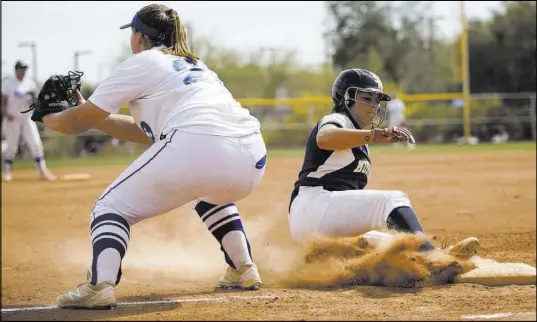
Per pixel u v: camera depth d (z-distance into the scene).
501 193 30.27
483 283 12.99
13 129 41.38
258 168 12.58
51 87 12.66
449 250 12.97
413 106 78.06
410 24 106.88
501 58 80.31
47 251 20.66
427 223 22.95
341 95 14.16
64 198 32.59
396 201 13.18
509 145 64.19
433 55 105.00
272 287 13.75
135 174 12.09
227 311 11.45
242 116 12.52
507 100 76.69
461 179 35.97
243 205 27.94
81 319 11.16
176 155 11.88
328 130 13.34
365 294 12.49
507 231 21.06
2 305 12.70
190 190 12.15
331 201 13.62
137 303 12.38
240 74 122.94
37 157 41.47
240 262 13.66
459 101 80.19
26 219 26.72
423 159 50.00
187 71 12.41
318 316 10.84
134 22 12.89
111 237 11.99
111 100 12.11
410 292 12.59
